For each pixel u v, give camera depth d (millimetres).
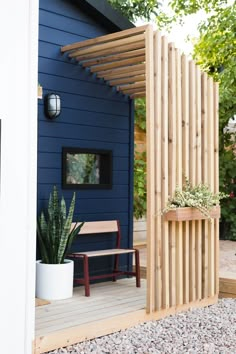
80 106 5625
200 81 5090
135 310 4410
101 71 5730
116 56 5277
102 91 5887
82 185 5645
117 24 5840
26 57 3418
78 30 5629
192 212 4715
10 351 3301
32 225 3438
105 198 5938
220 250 8078
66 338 3746
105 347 3775
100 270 5883
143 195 8500
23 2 3389
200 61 9070
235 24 8383
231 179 9258
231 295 5527
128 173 6242
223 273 5961
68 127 5488
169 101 4695
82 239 5660
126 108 6195
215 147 5281
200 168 5039
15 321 3338
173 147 4672
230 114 8781
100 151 5855
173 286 4688
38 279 4910
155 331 4207
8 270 3289
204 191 4867
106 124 5938
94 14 5734
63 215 5016
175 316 4676
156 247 4504
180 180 4766
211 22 8938
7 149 3293
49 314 4266
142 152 8500
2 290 3250
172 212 4531
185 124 4855
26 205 3414
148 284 4438
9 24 3303
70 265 4984
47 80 5293
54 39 5371
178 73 4781
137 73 5559
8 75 3299
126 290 5363
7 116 3293
